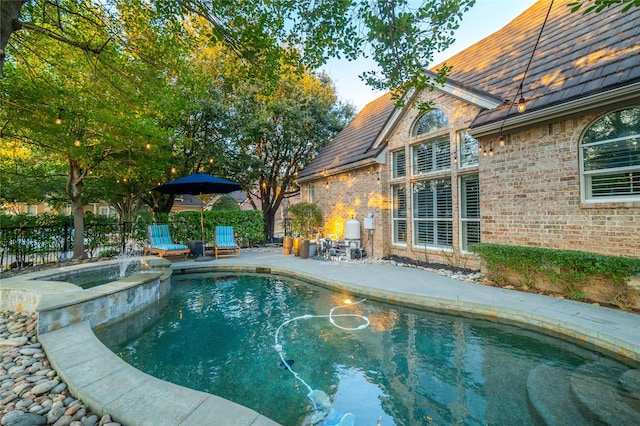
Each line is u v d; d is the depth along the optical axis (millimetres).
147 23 5547
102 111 7383
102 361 3254
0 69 2500
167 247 10484
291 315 5773
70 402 2658
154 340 4770
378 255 10922
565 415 2693
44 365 3314
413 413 2949
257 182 18859
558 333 4410
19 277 6438
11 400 2650
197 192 11719
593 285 5266
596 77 5344
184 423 2248
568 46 6672
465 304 5414
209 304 6559
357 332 4934
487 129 6930
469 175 8250
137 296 5824
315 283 7934
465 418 2848
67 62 6750
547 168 6184
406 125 10148
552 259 5609
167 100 7648
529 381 3334
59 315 4215
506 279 6543
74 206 9906
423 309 5820
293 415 2959
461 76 9453
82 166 9633
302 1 4078
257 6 4469
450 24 3486
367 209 11562
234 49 4836
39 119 6949
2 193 11609
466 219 8266
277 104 15523
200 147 14156
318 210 14891
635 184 5188
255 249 14500
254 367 3900
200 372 3795
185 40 6008
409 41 3691
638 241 5004
